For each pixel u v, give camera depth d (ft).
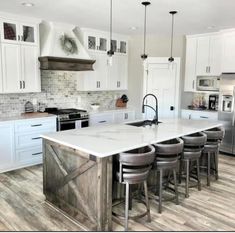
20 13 14.26
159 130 12.00
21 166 15.37
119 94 22.95
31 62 15.79
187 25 16.94
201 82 20.40
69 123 17.19
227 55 18.37
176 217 10.07
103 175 8.63
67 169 9.95
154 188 12.10
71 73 19.21
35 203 11.07
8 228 9.21
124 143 9.52
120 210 10.62
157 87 21.43
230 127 18.29
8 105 16.11
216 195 12.05
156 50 20.98
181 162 12.97
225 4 12.22
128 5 12.59
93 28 18.33
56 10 13.61
